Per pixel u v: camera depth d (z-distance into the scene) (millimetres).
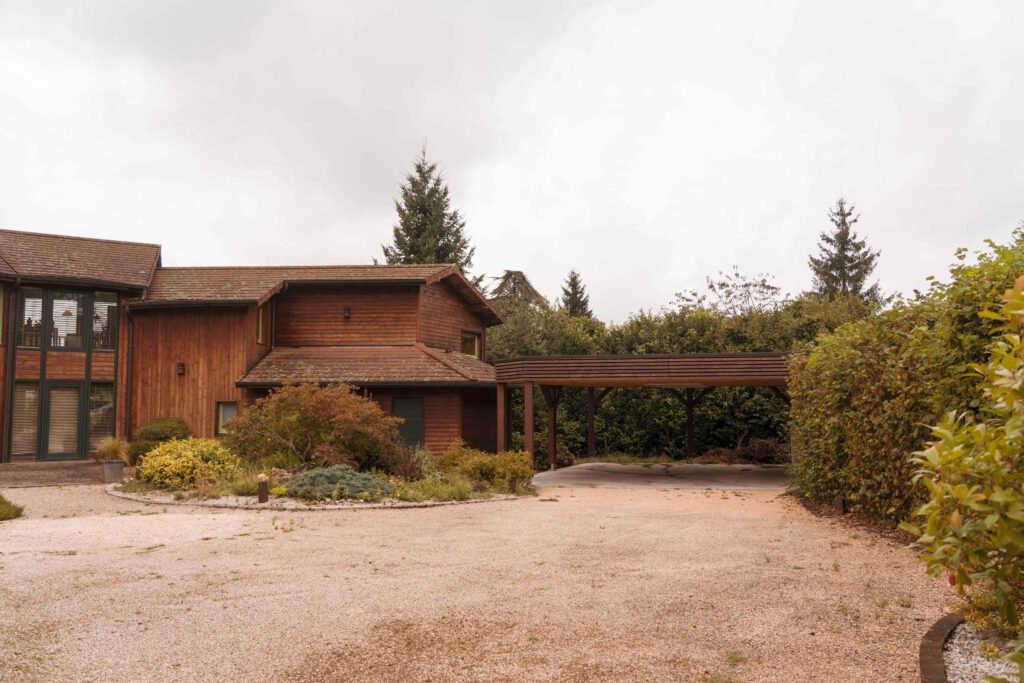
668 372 17375
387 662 4543
